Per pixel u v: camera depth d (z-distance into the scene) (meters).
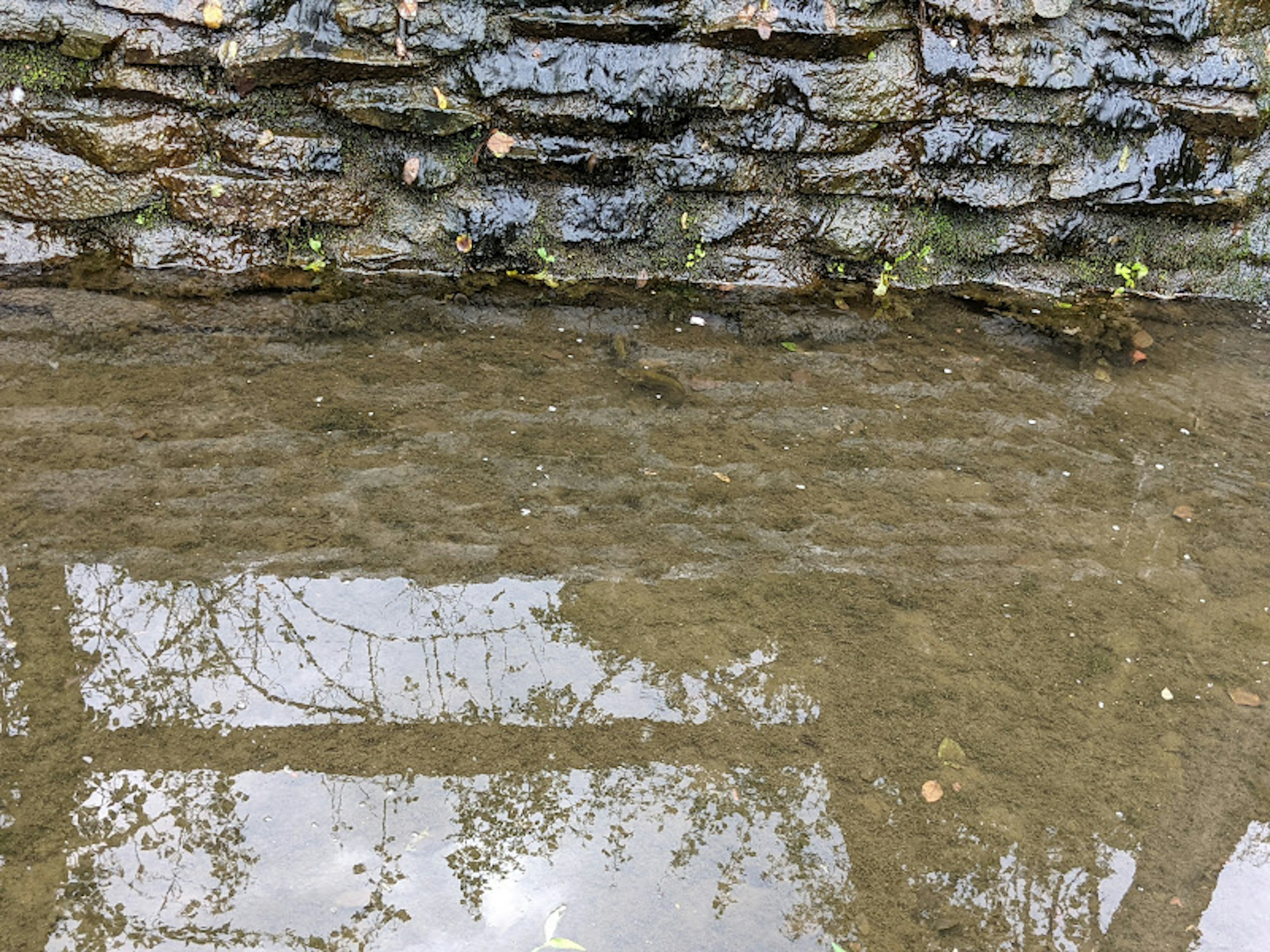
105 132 4.16
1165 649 2.96
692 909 2.18
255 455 3.36
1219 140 4.64
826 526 3.29
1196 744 2.67
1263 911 2.28
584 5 4.26
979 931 2.19
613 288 4.60
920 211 4.68
